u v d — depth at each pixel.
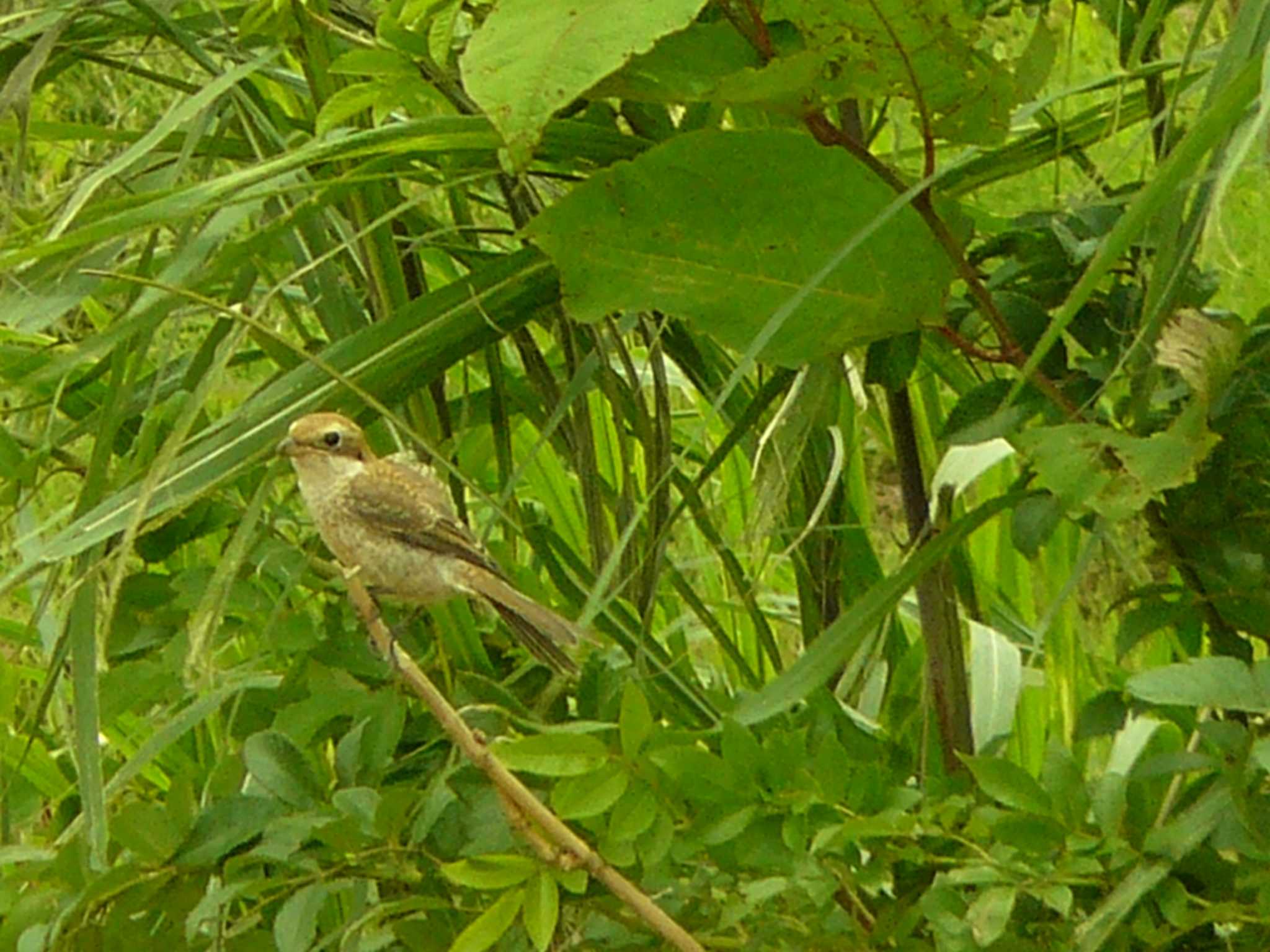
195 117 7.47
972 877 6.23
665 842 6.41
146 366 8.39
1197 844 6.26
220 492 7.36
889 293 6.46
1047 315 7.03
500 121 5.04
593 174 6.19
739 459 9.58
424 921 6.93
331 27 6.96
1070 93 7.11
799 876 6.32
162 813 6.83
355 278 8.23
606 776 6.33
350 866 6.78
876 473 12.13
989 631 8.69
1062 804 6.36
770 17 6.29
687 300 6.41
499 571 7.43
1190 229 6.20
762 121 7.30
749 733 6.46
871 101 7.13
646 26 5.05
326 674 7.34
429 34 6.41
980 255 7.36
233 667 8.62
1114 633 10.07
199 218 7.46
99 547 7.13
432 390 8.08
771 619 9.80
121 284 7.43
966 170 7.30
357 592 6.37
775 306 6.42
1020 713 9.37
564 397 7.32
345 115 6.65
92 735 6.69
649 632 7.89
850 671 8.30
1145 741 6.95
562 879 6.29
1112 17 7.45
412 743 7.61
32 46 7.77
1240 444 6.80
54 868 6.90
